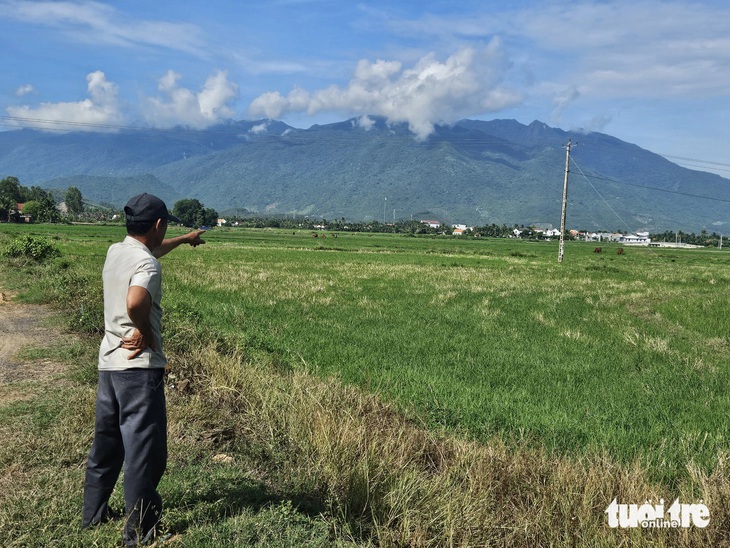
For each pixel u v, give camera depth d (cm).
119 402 309
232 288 1727
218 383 618
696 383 799
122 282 310
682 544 332
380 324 1205
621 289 2100
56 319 1006
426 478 409
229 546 307
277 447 464
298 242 8038
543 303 1641
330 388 609
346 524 341
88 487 322
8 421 490
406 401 644
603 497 381
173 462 425
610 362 914
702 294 1959
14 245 2116
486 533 345
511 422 589
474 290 1927
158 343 321
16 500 346
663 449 515
